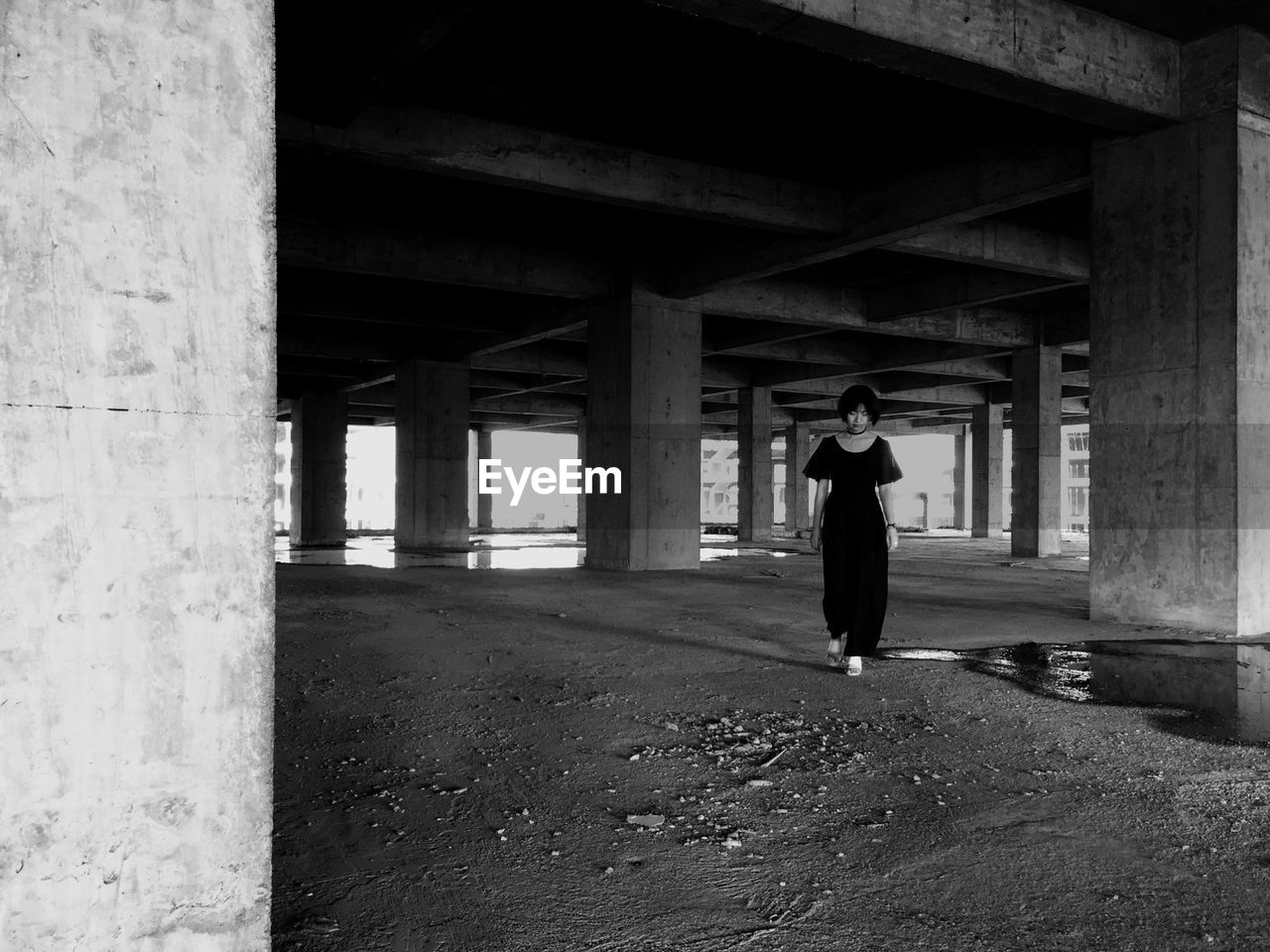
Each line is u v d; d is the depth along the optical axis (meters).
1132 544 8.88
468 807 3.60
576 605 10.16
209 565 1.85
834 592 6.25
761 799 3.71
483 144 10.21
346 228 13.61
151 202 1.80
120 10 1.78
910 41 7.41
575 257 15.44
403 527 22.83
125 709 1.77
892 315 17.78
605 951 2.48
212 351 1.85
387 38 7.58
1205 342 8.49
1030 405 21.33
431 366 22.67
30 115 1.70
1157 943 2.54
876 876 2.98
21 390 1.68
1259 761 4.27
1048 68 8.05
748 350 22.66
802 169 11.67
